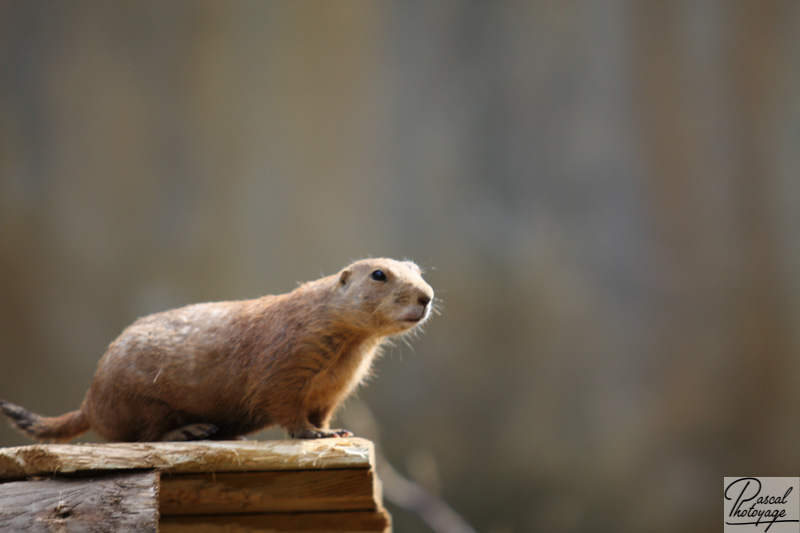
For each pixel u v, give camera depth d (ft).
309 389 20.38
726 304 70.28
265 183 71.36
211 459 17.60
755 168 71.41
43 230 67.05
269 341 20.18
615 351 69.72
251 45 72.43
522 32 73.72
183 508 18.98
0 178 66.49
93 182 68.54
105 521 16.24
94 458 17.03
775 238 70.74
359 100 73.05
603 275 70.79
